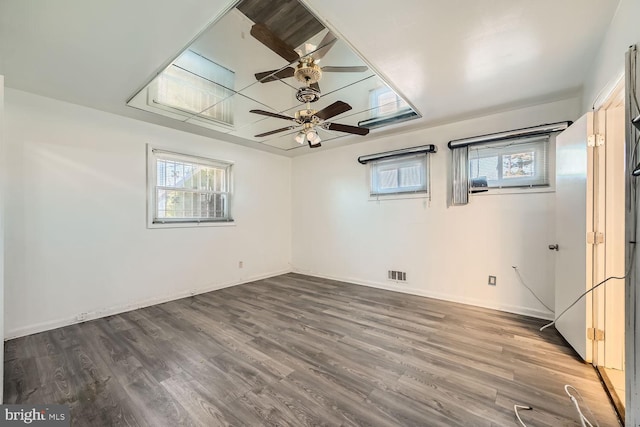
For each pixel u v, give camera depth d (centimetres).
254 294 406
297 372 204
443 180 374
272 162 530
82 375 200
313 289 433
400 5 167
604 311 208
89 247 310
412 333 269
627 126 139
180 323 296
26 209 271
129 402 172
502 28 188
